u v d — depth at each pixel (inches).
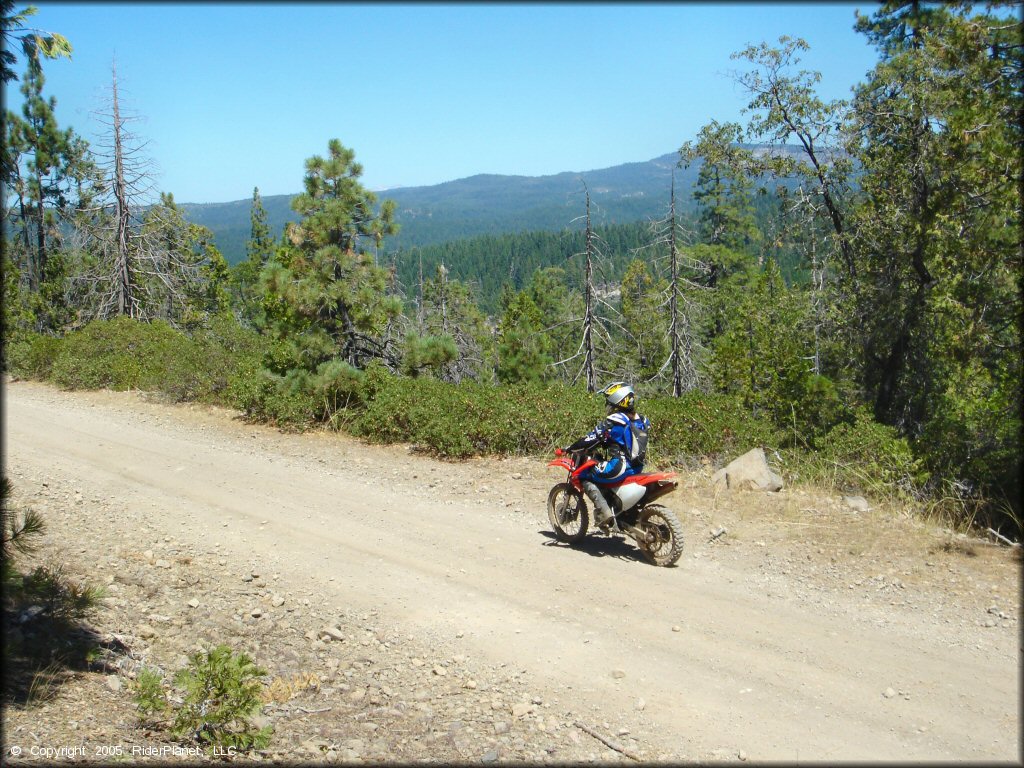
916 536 331.6
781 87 869.2
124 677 206.2
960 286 530.0
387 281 650.2
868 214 770.2
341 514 384.5
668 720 195.8
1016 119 449.4
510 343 870.4
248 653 231.0
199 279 1339.8
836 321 820.0
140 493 413.1
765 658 228.4
